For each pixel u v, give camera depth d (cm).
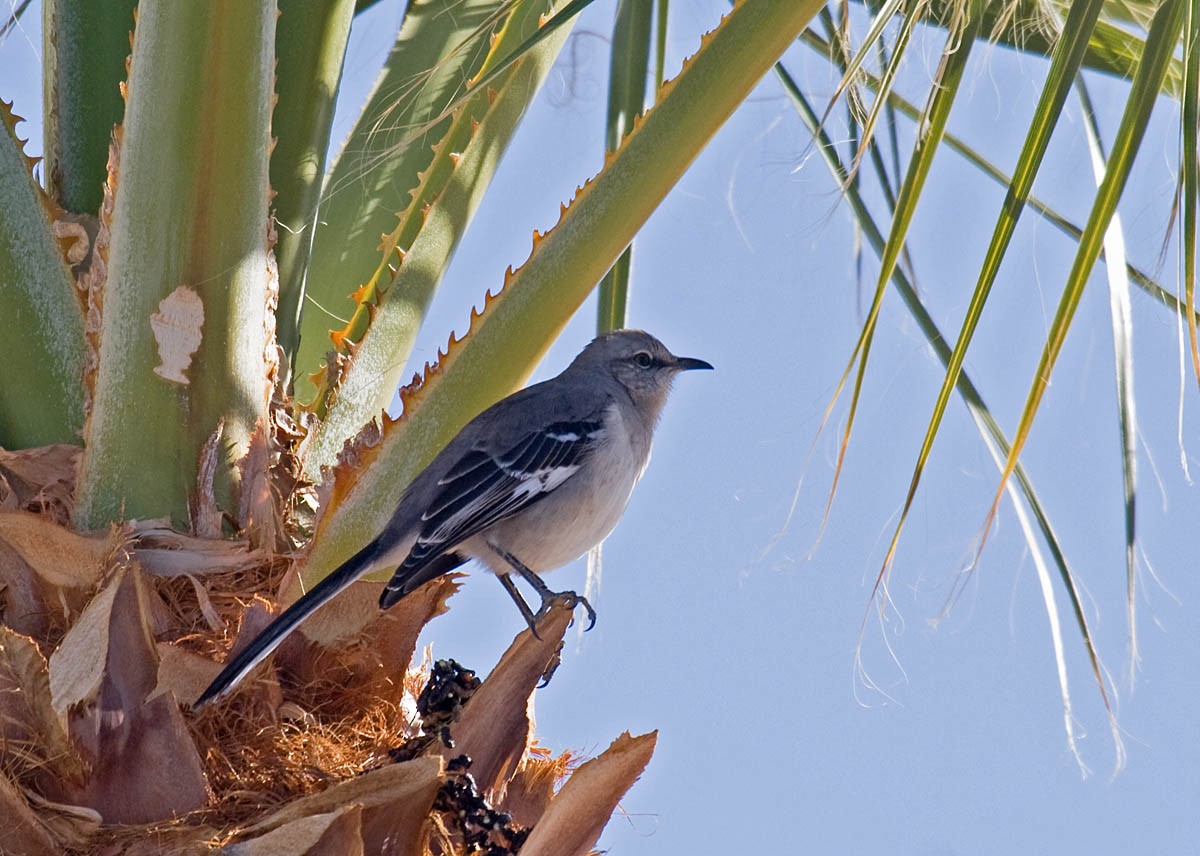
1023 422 671
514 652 807
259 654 756
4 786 689
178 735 729
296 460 883
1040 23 871
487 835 764
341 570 800
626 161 824
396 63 1026
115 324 822
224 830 707
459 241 963
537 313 834
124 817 716
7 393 852
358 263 987
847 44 848
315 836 687
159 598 794
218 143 820
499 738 800
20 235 862
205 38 809
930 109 723
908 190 711
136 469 819
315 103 947
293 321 938
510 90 980
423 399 835
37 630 781
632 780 744
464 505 923
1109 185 664
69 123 934
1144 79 668
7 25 958
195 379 827
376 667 814
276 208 932
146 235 821
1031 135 685
